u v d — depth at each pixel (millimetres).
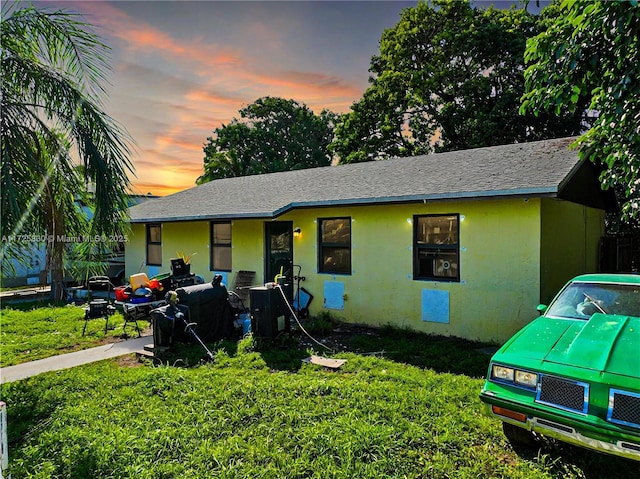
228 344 6254
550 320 3789
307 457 3012
